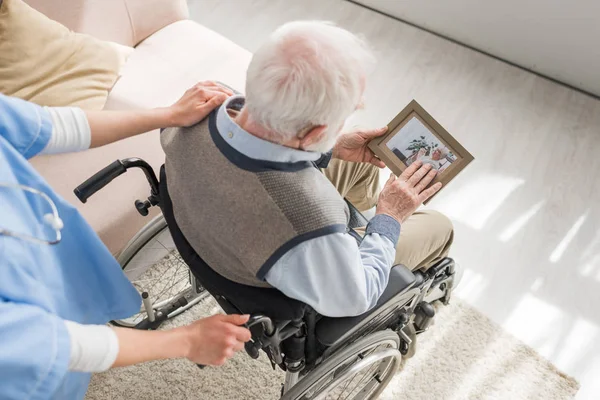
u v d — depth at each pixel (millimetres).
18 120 796
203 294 1658
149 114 888
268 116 725
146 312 1573
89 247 894
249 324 822
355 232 1281
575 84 2379
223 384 1562
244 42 2484
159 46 1805
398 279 1074
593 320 1777
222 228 808
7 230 674
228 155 783
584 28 2137
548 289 1835
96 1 1641
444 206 2020
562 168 2139
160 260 1705
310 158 798
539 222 1986
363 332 1215
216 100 878
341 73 708
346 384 1524
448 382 1625
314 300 855
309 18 2588
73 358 666
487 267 1877
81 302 891
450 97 2338
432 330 1717
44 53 1498
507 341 1707
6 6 1438
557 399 1609
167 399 1532
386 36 2547
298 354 1027
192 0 2615
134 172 1476
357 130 1184
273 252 776
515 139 2217
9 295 670
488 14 2328
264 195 765
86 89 1556
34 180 778
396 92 2336
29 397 624
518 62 2453
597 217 2008
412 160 1121
